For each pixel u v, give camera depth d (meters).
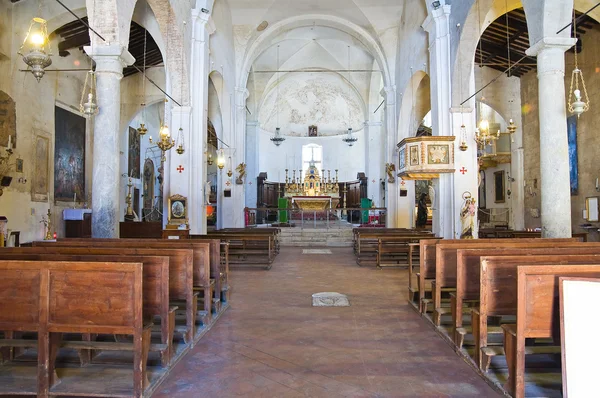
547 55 6.91
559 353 3.75
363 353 4.55
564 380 2.85
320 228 18.78
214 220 24.92
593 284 2.83
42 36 6.36
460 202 10.95
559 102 6.86
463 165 10.99
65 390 3.46
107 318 3.38
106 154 7.10
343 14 17.81
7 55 11.56
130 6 7.69
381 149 23.94
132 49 16.02
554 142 6.85
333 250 15.00
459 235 10.86
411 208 17.52
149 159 23.69
